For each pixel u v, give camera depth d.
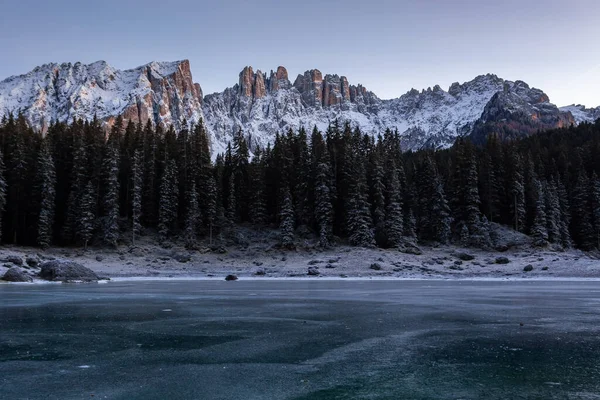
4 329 16.92
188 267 67.19
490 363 11.70
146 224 86.56
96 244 76.31
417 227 87.94
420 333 16.28
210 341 14.74
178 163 92.12
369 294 34.00
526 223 91.88
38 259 60.31
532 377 10.30
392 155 97.12
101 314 21.36
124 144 97.19
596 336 15.60
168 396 8.91
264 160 101.94
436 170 94.56
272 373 10.73
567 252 80.50
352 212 79.62
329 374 10.64
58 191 84.75
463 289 39.66
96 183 84.88
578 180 93.62
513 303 26.92
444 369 11.09
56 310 22.75
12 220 78.12
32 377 10.31
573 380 10.05
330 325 18.19
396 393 9.13
